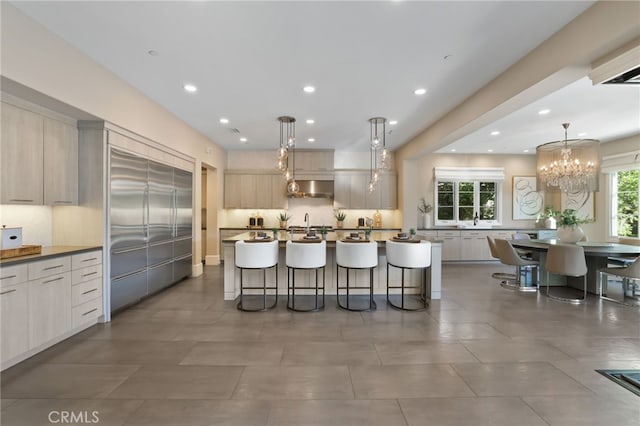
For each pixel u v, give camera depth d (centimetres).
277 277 451
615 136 640
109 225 353
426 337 309
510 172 830
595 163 502
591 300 440
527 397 208
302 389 218
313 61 319
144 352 275
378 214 806
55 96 277
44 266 269
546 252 517
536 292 485
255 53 303
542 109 469
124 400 204
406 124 545
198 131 594
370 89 389
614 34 215
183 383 225
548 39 276
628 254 434
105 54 308
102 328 331
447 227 819
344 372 241
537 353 274
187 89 392
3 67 233
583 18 240
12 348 241
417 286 462
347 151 793
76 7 236
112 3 231
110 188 354
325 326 338
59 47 279
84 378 231
